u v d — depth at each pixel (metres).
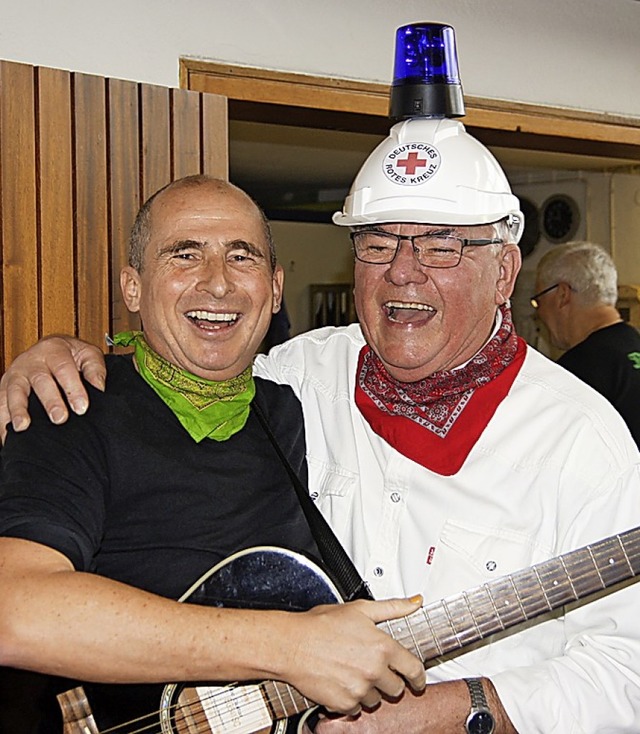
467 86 3.53
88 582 1.39
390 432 1.93
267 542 1.74
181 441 1.72
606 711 1.74
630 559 1.80
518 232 2.00
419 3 3.39
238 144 5.95
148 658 1.38
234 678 1.43
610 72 3.87
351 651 1.46
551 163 6.39
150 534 1.65
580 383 1.97
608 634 1.81
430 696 1.73
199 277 1.72
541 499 1.88
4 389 1.70
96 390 1.71
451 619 1.74
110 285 2.69
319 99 3.21
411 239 1.84
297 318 8.44
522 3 3.62
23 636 1.35
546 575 1.78
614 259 6.53
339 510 1.95
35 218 2.57
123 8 2.84
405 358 1.87
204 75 2.99
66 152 2.59
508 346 1.97
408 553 1.90
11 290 2.55
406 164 1.87
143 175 2.72
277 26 3.11
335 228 8.48
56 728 1.61
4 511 1.46
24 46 2.71
